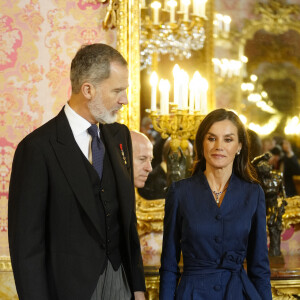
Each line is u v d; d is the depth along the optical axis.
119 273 2.25
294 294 2.98
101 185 2.18
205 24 3.53
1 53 3.42
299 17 3.60
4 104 3.43
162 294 2.30
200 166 2.43
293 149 3.56
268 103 3.57
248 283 2.24
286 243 3.57
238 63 3.56
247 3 3.57
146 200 3.44
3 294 3.41
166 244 2.36
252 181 2.38
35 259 2.00
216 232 2.25
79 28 3.42
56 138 2.11
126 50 3.38
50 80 3.43
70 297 2.03
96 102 2.09
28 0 3.41
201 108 3.49
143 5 3.45
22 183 2.04
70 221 2.08
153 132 3.46
